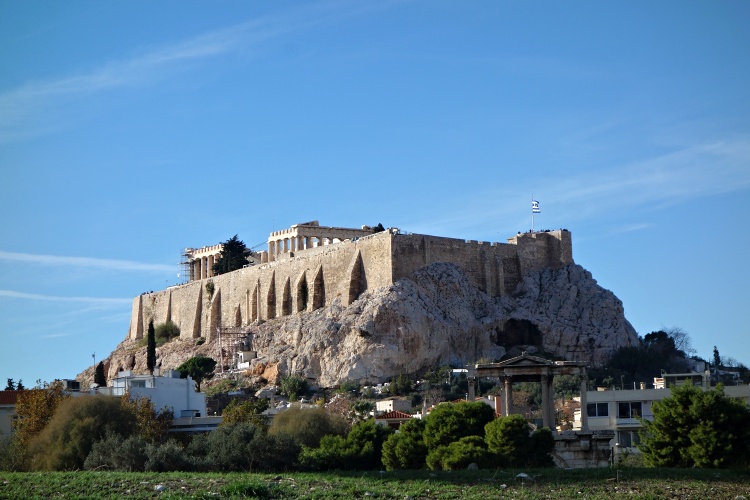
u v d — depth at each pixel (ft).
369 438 362.94
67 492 249.96
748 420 329.31
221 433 326.03
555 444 334.44
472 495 249.55
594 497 249.96
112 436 334.85
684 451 326.85
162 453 306.76
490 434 330.95
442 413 351.67
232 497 241.35
